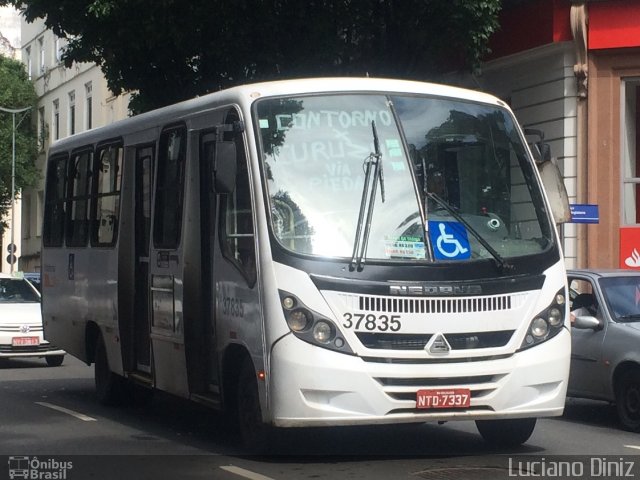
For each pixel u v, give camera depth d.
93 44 19.11
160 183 11.57
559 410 9.26
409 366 8.66
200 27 18.00
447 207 9.26
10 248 50.25
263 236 8.91
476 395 8.86
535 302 9.16
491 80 23.19
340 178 9.14
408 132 9.49
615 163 20.75
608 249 20.67
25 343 19.50
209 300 10.43
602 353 11.89
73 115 48.09
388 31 19.03
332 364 8.52
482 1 18.36
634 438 11.01
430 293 8.76
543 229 9.59
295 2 18.31
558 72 21.19
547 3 21.19
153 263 11.55
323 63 18.61
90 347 14.11
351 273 8.71
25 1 19.03
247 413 9.48
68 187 14.92
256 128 9.28
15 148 52.56
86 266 13.91
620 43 20.48
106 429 11.66
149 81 19.84
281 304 8.70
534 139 21.94
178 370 10.85
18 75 54.09
